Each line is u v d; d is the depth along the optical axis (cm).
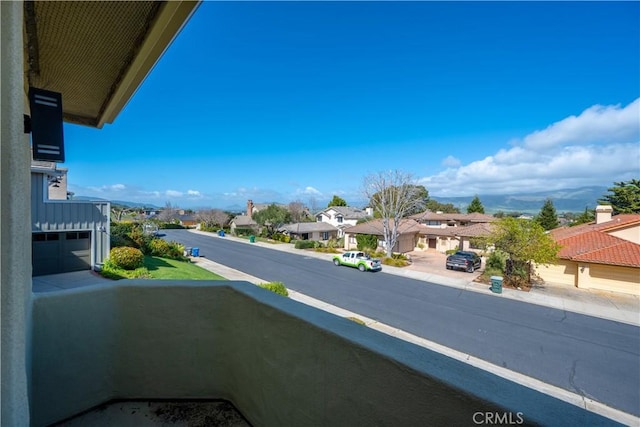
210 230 4500
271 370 184
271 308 184
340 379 144
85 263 1261
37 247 1153
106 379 222
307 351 161
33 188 1120
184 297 225
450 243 2892
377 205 2598
